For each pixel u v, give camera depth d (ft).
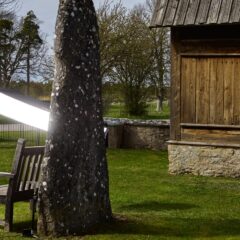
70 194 24.90
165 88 130.62
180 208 33.12
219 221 28.89
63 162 24.94
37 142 68.13
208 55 48.11
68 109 25.20
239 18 44.70
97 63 26.40
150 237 24.89
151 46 116.67
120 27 106.01
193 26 47.32
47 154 25.09
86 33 25.86
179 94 49.39
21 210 31.24
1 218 28.91
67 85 25.31
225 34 47.39
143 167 53.06
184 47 48.98
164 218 29.01
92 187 25.67
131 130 69.87
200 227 27.25
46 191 24.91
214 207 33.63
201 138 48.65
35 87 127.85
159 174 48.62
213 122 48.21
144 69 114.83
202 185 42.70
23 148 26.20
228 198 37.09
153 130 68.54
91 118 25.82
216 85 48.03
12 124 105.40
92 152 25.76
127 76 113.39
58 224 24.77
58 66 25.57
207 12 46.14
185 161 49.06
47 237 24.63
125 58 110.22
